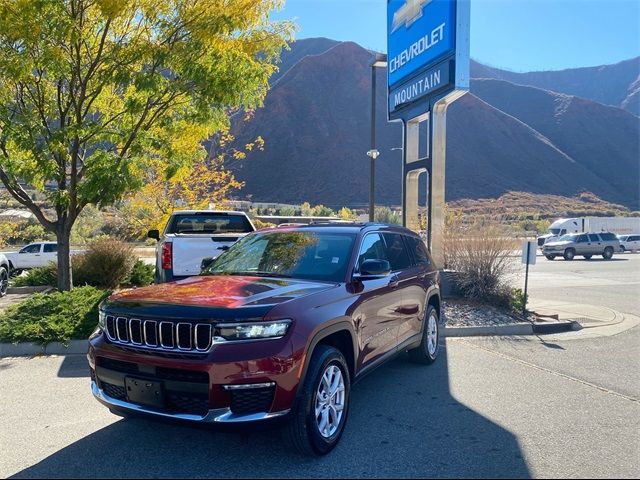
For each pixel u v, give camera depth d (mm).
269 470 3754
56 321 7500
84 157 9820
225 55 9016
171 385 3604
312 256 5078
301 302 3992
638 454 4086
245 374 3494
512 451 4125
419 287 6328
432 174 10625
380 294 5141
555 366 6812
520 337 8750
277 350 3598
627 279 19453
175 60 9062
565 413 5016
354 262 4953
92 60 9352
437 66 10156
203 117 9570
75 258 12906
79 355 7156
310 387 3785
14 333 7223
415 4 10969
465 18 9555
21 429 4535
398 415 4926
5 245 35531
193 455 3994
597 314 10773
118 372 3852
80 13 8711
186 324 3646
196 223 10398
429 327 6750
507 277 11344
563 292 15359
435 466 3850
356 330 4562
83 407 5102
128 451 4066
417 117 11398
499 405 5234
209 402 3480
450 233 11312
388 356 5395
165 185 18094
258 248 5480
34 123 8609
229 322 3580
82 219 43312
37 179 9078
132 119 10062
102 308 4180
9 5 7938
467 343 8227
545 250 33188
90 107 10258
